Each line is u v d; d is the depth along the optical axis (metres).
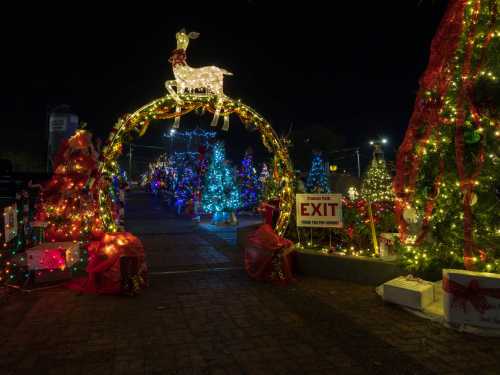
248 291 6.71
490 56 5.60
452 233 5.90
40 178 13.52
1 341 4.62
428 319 5.26
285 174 8.93
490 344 4.46
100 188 7.89
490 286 4.74
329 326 5.05
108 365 4.00
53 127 16.25
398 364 3.98
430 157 6.12
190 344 4.51
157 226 16.53
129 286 6.45
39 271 7.28
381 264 6.89
